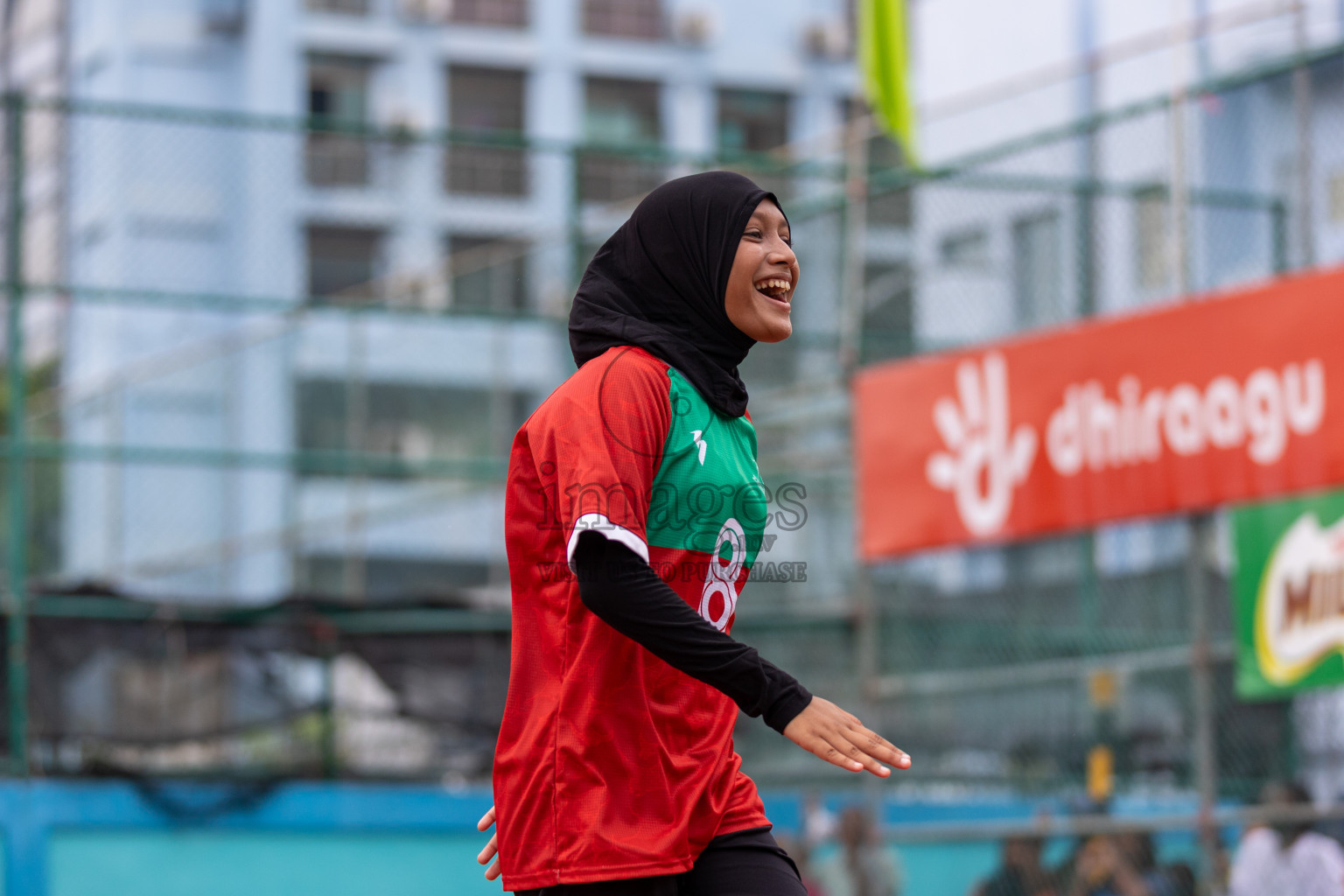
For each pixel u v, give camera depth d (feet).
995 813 52.47
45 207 64.54
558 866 13.30
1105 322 45.32
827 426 59.47
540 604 13.88
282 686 53.36
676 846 13.33
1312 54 44.52
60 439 66.59
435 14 185.37
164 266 122.42
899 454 50.90
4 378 71.26
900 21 53.31
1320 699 48.29
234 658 53.11
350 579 61.52
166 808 51.47
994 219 54.75
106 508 69.97
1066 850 50.93
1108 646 53.72
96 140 61.52
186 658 52.65
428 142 56.13
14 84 183.11
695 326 14.15
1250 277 51.98
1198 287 52.47
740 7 197.36
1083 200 52.37
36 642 51.39
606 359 13.53
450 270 66.59
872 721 53.36
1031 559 56.59
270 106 179.22
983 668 55.57
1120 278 52.11
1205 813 43.75
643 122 192.75
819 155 57.06
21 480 52.16
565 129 189.57
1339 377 39.68
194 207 122.52
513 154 91.56
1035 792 51.57
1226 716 50.60
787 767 56.03
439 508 77.56
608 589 12.62
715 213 13.99
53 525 64.90
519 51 188.14
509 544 14.10
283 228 121.39
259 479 80.38
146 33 178.40
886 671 55.16
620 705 13.43
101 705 51.62
